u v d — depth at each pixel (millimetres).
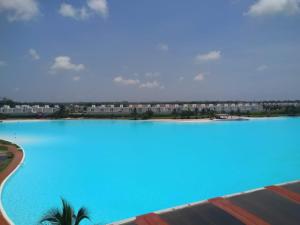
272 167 32469
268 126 73625
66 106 128375
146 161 35406
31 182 26484
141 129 69750
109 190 24578
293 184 18469
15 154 36594
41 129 70438
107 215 19453
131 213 19828
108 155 39406
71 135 59344
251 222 13000
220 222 12992
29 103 153875
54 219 10398
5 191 23641
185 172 30422
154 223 13000
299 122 84000
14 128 72812
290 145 46312
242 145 46594
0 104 139125
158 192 24047
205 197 22922
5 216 17219
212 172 30312
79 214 11094
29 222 17469
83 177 28328
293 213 13992
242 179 27859
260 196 16391
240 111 114375
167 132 63531
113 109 122875
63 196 22797
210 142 49719
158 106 130250
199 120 90500
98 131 66125
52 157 37781
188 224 12828
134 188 25047
